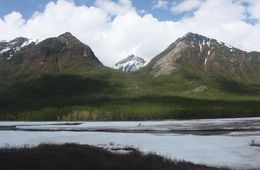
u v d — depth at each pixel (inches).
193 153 2519.7
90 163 1295.5
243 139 3577.8
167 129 5265.8
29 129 5999.0
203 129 5068.9
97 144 3132.4
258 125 5521.7
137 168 1267.2
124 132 4953.3
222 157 2290.8
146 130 5231.3
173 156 2343.8
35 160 1253.7
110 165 1283.2
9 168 1106.1
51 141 3540.8
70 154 1455.5
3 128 6422.2
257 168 1797.5
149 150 2706.7
